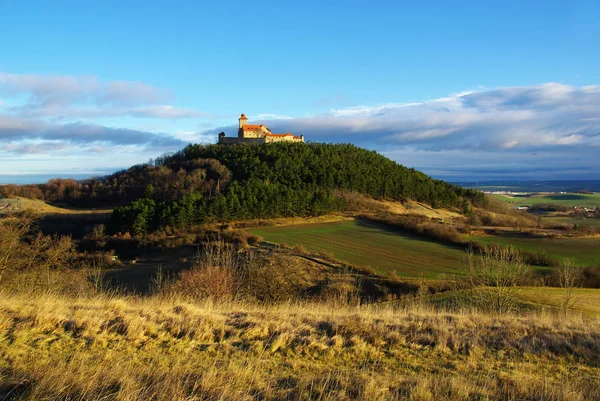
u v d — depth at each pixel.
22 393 4.04
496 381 5.24
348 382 4.91
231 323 7.04
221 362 5.36
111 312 7.06
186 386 4.47
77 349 5.45
